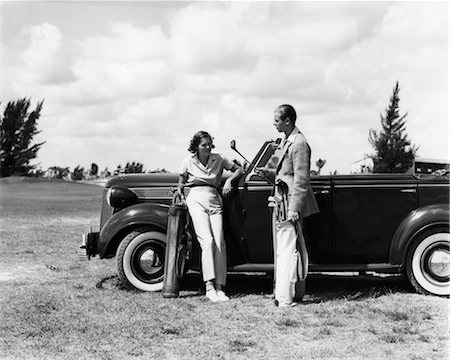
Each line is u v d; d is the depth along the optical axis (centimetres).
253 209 565
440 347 406
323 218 562
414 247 548
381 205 561
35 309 508
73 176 4388
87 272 693
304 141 523
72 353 398
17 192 3148
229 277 668
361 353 395
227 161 572
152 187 599
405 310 499
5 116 4038
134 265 570
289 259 516
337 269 553
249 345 413
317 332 442
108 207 617
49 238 1022
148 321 471
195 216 550
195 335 436
